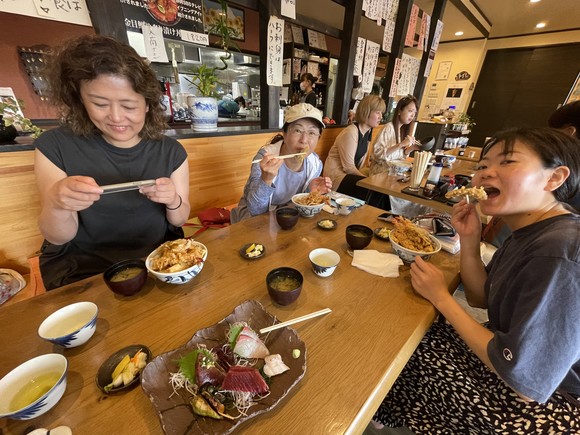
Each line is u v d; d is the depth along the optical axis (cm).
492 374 94
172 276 85
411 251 105
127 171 125
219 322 74
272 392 58
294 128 167
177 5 213
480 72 745
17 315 78
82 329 66
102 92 97
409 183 240
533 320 65
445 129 495
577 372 84
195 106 230
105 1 173
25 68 324
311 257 105
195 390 58
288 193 190
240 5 250
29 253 170
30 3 152
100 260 126
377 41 811
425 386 98
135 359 63
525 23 602
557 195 82
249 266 105
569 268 64
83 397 57
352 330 77
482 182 90
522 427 83
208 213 228
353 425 54
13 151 151
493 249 188
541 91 675
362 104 311
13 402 55
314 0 505
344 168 316
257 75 564
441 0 479
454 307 85
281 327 74
